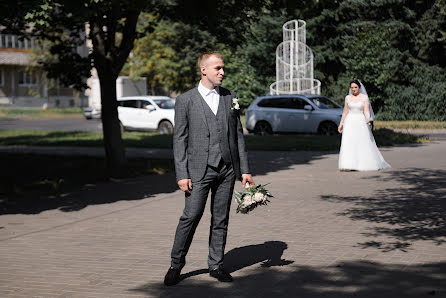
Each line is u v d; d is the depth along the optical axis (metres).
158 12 14.91
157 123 27.92
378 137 21.91
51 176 14.11
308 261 6.27
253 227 8.03
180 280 5.76
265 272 5.93
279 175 13.37
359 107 13.62
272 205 9.62
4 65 62.88
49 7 9.43
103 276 5.95
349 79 36.75
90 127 35.19
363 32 36.44
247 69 40.91
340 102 37.47
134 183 12.74
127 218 8.98
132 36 14.48
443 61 36.41
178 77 44.53
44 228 8.38
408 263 6.08
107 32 14.37
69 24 14.70
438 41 34.97
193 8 14.60
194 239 7.42
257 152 19.05
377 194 10.43
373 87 36.53
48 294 5.41
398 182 11.74
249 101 40.56
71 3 9.55
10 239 7.70
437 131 27.44
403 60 35.91
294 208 9.34
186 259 6.50
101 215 9.27
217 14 14.80
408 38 36.19
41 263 6.50
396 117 35.19
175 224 8.45
